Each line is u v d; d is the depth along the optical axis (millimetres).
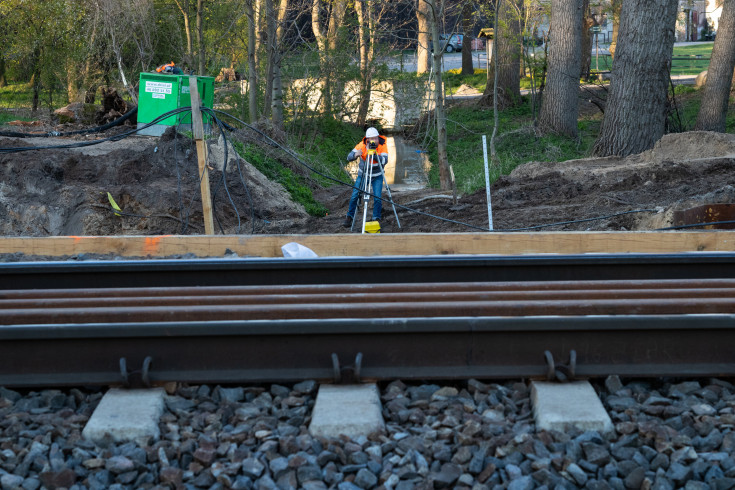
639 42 16578
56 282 5496
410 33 35344
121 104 20203
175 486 3070
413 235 6816
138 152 13422
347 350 3893
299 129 26453
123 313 4047
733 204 8047
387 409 3660
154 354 3875
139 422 3412
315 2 27969
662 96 16938
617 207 10398
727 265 5477
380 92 29141
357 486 3031
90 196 12117
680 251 6598
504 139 22625
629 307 4086
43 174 12742
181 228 11953
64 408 3684
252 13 21703
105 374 3832
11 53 28953
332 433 3363
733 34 20297
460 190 15344
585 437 3260
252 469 3104
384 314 4133
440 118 15562
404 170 23875
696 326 3805
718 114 20875
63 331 3785
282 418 3588
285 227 12422
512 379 3877
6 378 3852
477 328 3820
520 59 30484
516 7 25141
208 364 3885
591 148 18797
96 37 26594
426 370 3877
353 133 27781
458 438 3318
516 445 3230
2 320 4004
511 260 5484
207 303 4375
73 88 28812
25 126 20344
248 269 5523
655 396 3684
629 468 3084
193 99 8102
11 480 3080
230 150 14875
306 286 4672
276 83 22266
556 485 2982
